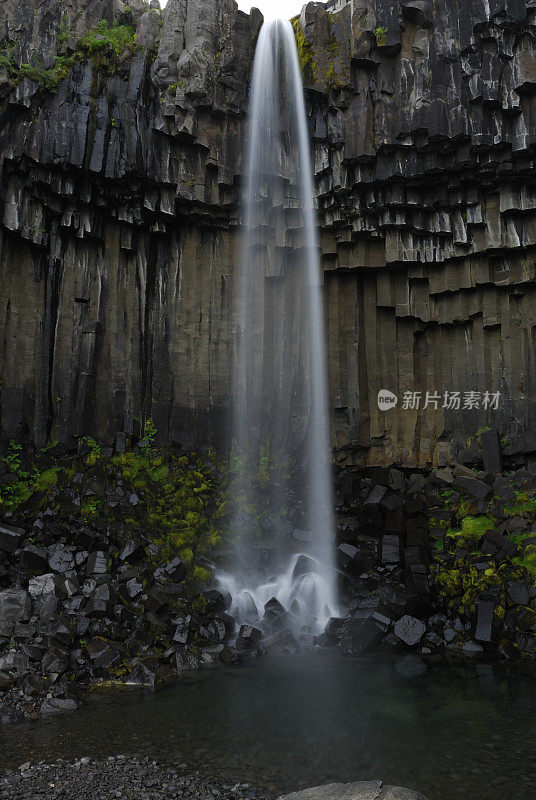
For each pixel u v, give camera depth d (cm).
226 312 1530
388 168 1399
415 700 746
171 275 1512
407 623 1027
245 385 1517
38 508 1114
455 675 861
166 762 565
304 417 1524
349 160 1399
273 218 1505
